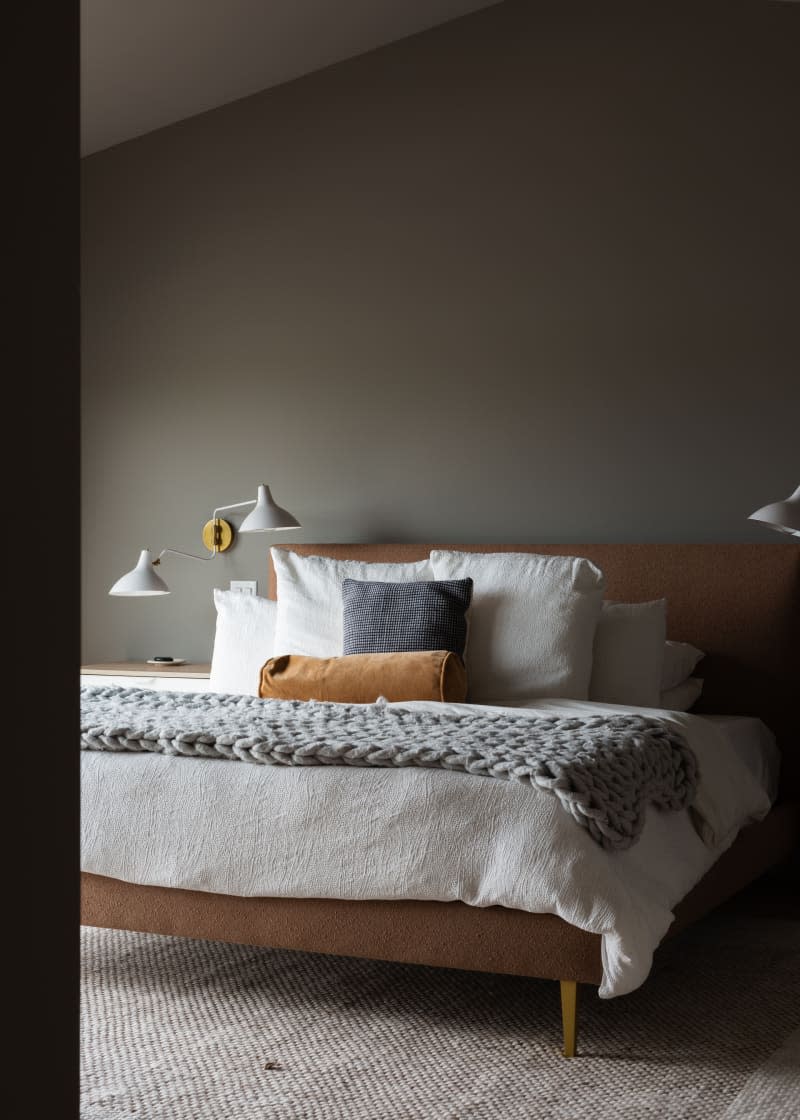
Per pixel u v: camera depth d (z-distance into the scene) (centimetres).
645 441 421
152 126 503
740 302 409
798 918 350
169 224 504
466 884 224
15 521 68
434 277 456
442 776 235
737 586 388
